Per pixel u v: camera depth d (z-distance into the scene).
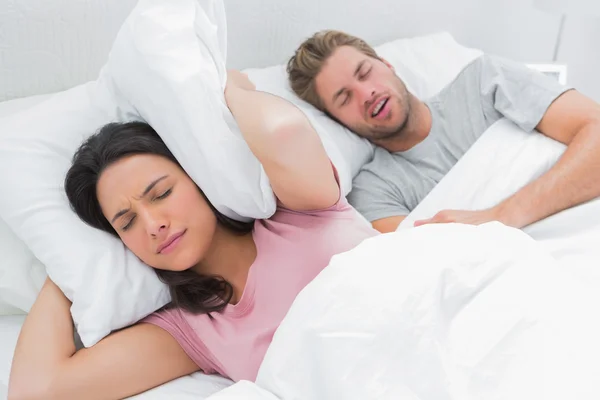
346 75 1.38
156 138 1.00
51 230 0.99
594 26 2.11
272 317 0.95
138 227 0.94
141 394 0.92
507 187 1.22
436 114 1.44
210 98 0.97
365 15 1.71
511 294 0.77
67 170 1.05
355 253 0.83
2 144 1.03
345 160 1.38
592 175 1.15
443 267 0.78
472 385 0.71
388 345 0.73
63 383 0.87
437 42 1.65
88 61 1.36
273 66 1.55
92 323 0.93
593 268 1.02
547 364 0.70
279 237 1.00
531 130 1.30
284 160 0.92
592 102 1.28
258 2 1.52
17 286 1.04
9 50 1.27
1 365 0.95
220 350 0.95
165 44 0.98
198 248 0.96
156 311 1.02
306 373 0.75
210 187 0.97
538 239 1.17
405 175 1.38
